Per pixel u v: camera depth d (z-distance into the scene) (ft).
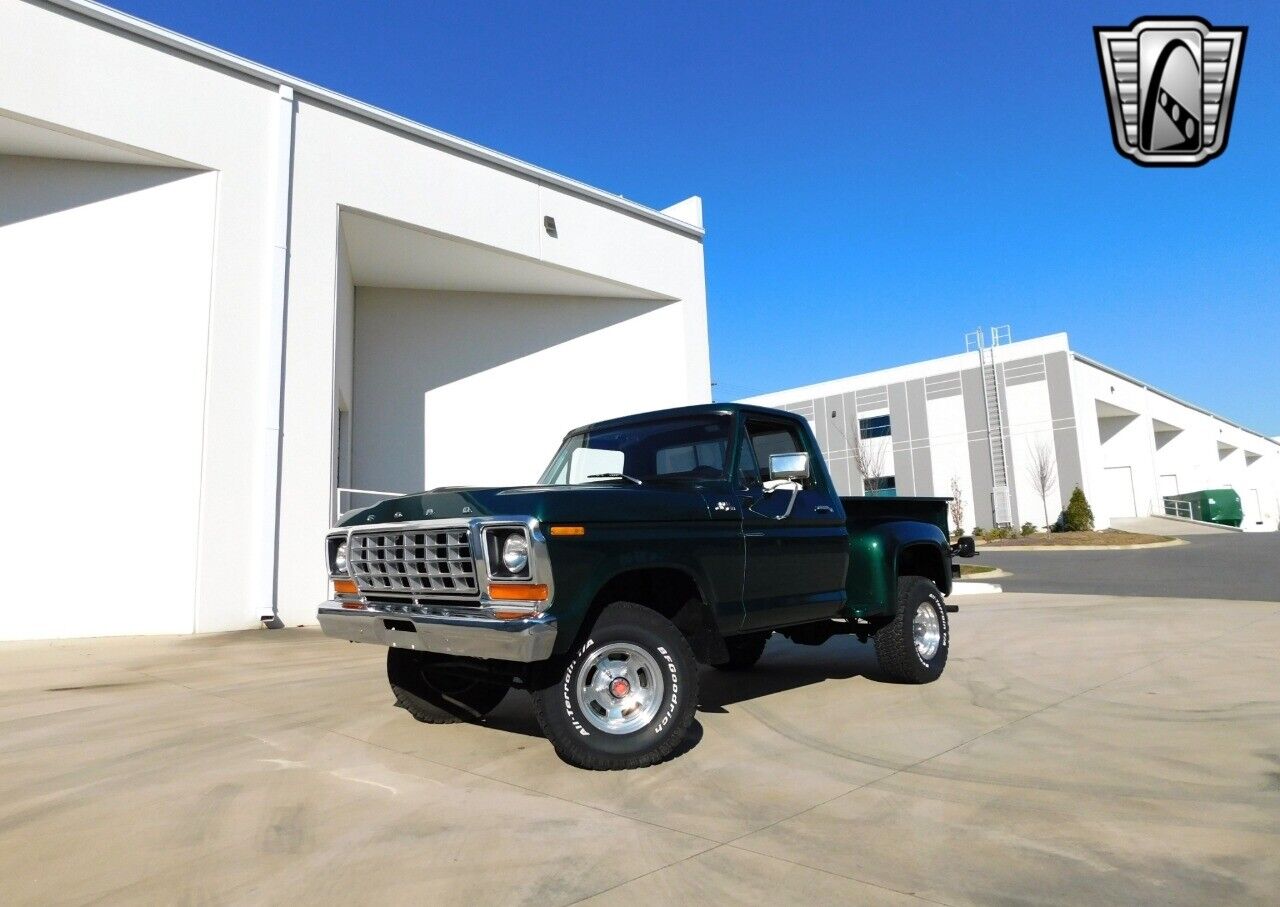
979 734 15.84
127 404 32.07
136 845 10.55
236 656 26.25
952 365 138.21
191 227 33.78
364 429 47.73
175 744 15.53
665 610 15.75
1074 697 18.99
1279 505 217.36
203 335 33.19
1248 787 12.44
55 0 30.89
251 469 33.60
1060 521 119.65
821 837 10.66
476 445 50.34
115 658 25.91
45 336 31.35
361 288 49.24
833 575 18.63
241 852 10.30
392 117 40.22
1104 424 152.25
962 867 9.70
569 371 53.06
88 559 30.91
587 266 49.01
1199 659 23.56
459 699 17.06
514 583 12.70
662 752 13.82
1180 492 163.43
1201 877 9.36
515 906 8.75
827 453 153.58
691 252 55.67
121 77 32.19
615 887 9.20
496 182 44.78
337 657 26.04
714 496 15.97
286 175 35.76
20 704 19.10
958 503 134.51
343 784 13.06
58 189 32.24
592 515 13.47
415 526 14.03
